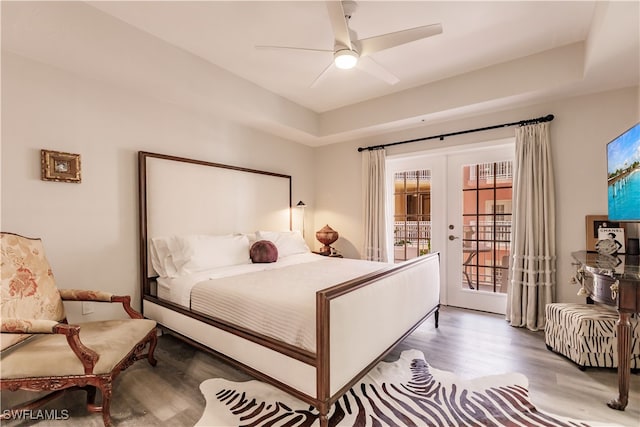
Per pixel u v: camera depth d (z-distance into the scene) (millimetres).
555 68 2768
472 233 3758
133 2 2143
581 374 2188
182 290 2516
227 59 2967
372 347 1962
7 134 2137
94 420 1740
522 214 3191
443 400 1896
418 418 1730
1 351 1666
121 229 2754
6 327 1595
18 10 1859
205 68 2969
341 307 1652
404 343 2750
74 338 1616
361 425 1677
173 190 3100
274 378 1775
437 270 3225
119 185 2740
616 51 2223
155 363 2350
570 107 3023
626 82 2715
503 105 3238
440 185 3963
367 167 4387
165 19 2348
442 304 3959
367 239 4355
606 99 2867
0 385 1587
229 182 3652
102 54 2244
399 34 2031
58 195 2375
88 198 2547
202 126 3408
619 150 2262
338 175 4785
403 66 3102
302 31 2520
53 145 2352
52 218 2344
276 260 3365
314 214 5059
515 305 3180
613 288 1759
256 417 1749
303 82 3453
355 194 4605
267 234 3711
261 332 1899
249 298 2014
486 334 2957
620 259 2229
